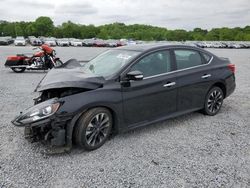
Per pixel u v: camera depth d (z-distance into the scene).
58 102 3.58
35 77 10.71
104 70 4.39
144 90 4.26
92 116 3.78
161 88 4.46
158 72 4.51
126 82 4.06
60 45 55.53
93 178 3.20
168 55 4.71
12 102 6.46
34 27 106.50
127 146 4.06
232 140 4.33
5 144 4.04
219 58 5.68
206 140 4.32
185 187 3.04
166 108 4.64
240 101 6.79
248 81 10.01
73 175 3.25
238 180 3.19
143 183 3.11
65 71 4.57
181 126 4.93
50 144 3.80
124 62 4.29
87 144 3.80
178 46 4.93
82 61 5.71
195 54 5.18
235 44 58.41
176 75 4.70
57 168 3.40
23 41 51.34
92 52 29.72
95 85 3.86
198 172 3.36
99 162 3.57
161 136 4.45
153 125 4.95
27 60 11.99
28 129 4.10
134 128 4.31
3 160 3.57
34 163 3.51
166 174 3.30
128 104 4.11
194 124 5.04
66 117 3.57
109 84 3.96
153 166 3.49
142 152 3.87
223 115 5.61
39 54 11.89
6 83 9.19
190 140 4.31
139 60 4.32
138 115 4.29
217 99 5.55
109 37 99.81
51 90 3.94
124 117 4.12
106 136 4.04
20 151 3.83
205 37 98.44
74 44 56.16
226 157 3.75
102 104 3.84
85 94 3.74
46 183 3.08
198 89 5.09
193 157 3.74
